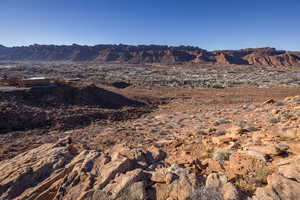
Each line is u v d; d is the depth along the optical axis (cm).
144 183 417
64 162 600
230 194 340
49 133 1727
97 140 1301
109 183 447
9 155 1133
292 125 718
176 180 413
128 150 654
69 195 430
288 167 396
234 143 663
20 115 1975
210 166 504
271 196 317
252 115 1346
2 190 472
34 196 446
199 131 987
